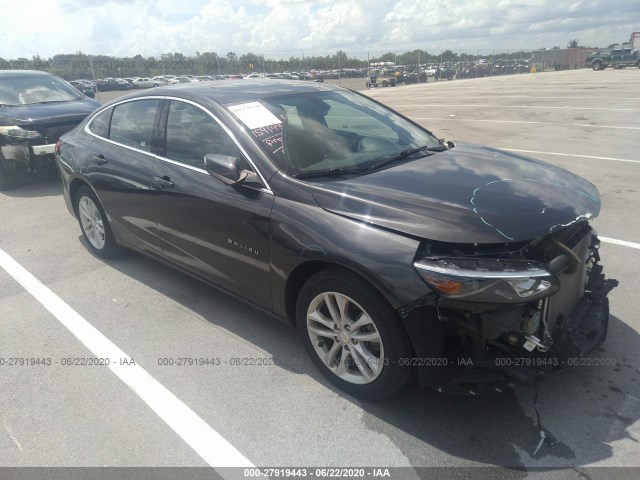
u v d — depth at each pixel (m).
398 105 19.56
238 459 2.44
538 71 53.34
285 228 2.82
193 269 3.68
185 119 3.64
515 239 2.37
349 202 2.69
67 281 4.46
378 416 2.67
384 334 2.51
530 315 2.39
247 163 3.13
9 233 5.79
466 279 2.25
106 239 4.70
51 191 7.70
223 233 3.24
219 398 2.87
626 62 42.50
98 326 3.69
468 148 3.74
